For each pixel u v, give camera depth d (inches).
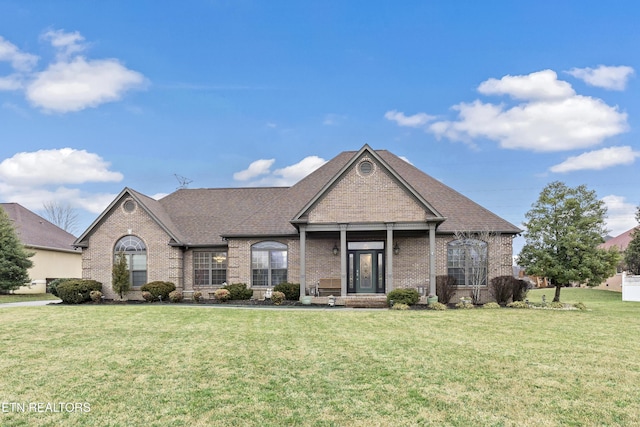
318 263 970.1
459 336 517.7
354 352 430.6
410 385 325.7
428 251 948.6
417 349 444.5
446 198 1016.9
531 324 614.2
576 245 876.0
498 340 494.0
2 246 1173.7
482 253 895.1
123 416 268.8
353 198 885.8
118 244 1021.8
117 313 725.3
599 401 294.7
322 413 272.2
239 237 985.5
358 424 256.4
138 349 446.0
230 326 588.4
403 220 868.0
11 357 413.4
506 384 329.1
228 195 1179.9
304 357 410.3
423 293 919.0
